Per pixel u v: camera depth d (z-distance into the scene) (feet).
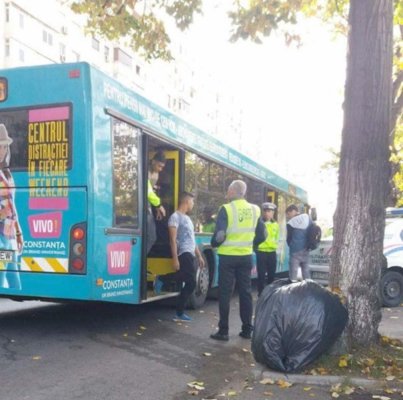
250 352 21.25
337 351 18.06
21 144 21.76
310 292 17.67
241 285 23.57
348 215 18.92
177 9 30.53
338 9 33.19
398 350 18.99
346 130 19.11
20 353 19.65
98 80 21.47
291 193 53.47
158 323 26.35
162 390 16.31
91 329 24.26
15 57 123.34
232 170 36.81
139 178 24.16
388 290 35.55
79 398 15.29
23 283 21.57
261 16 27.53
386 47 18.83
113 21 32.71
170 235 26.45
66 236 20.95
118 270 22.30
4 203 21.95
